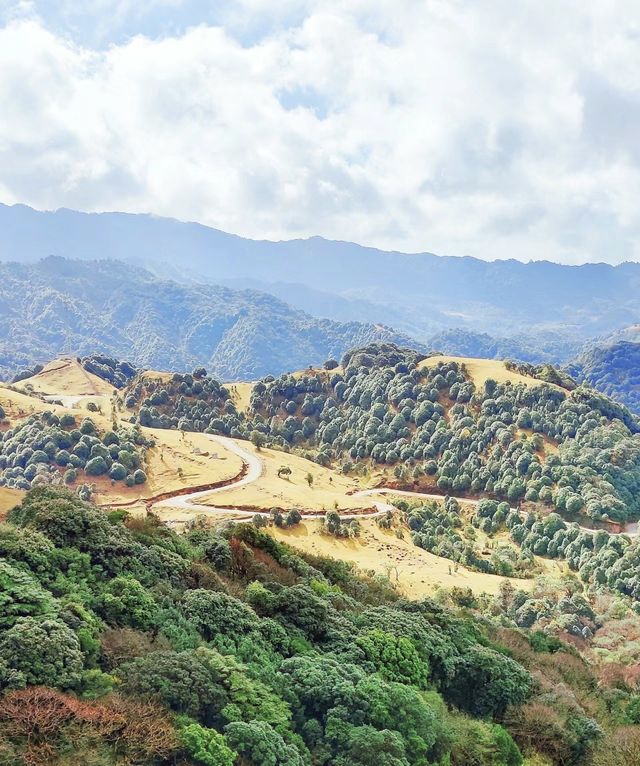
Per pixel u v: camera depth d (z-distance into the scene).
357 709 30.45
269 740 25.80
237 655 32.34
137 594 33.19
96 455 146.25
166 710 25.28
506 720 39.91
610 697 52.47
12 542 32.66
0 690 23.08
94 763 21.28
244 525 57.91
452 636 45.44
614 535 134.12
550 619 91.12
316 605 41.28
